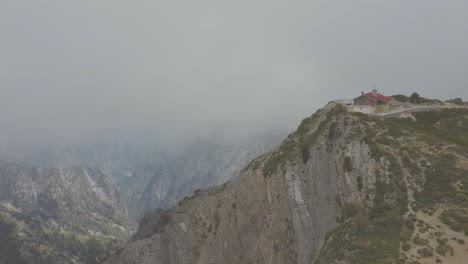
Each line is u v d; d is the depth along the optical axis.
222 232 132.50
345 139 97.94
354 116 105.12
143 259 160.75
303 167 105.31
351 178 90.38
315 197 98.19
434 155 86.06
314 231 94.31
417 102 139.88
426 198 76.75
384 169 85.62
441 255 65.44
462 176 78.94
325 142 103.88
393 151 89.25
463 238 67.19
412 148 89.19
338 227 80.69
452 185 77.75
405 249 67.25
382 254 67.38
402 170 83.81
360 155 91.69
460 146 89.50
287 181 106.62
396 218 73.69
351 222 77.88
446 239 67.69
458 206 73.00
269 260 105.12
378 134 96.06
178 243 157.50
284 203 105.94
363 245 70.44
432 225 70.88
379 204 79.62
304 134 122.44
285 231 103.00
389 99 130.75
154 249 163.12
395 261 65.12
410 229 71.31
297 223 98.44
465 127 108.50
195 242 152.12
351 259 68.50
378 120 102.81
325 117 122.12
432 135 100.00
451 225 69.75
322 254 75.69
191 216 160.38
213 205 153.50
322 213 94.12
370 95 127.00
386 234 71.75
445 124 111.69
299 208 99.88
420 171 82.75
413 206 76.12
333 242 76.44
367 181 86.19
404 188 80.38
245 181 131.50
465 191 75.12
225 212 136.38
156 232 175.62
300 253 94.44
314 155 103.75
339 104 121.56
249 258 116.00
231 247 125.44
